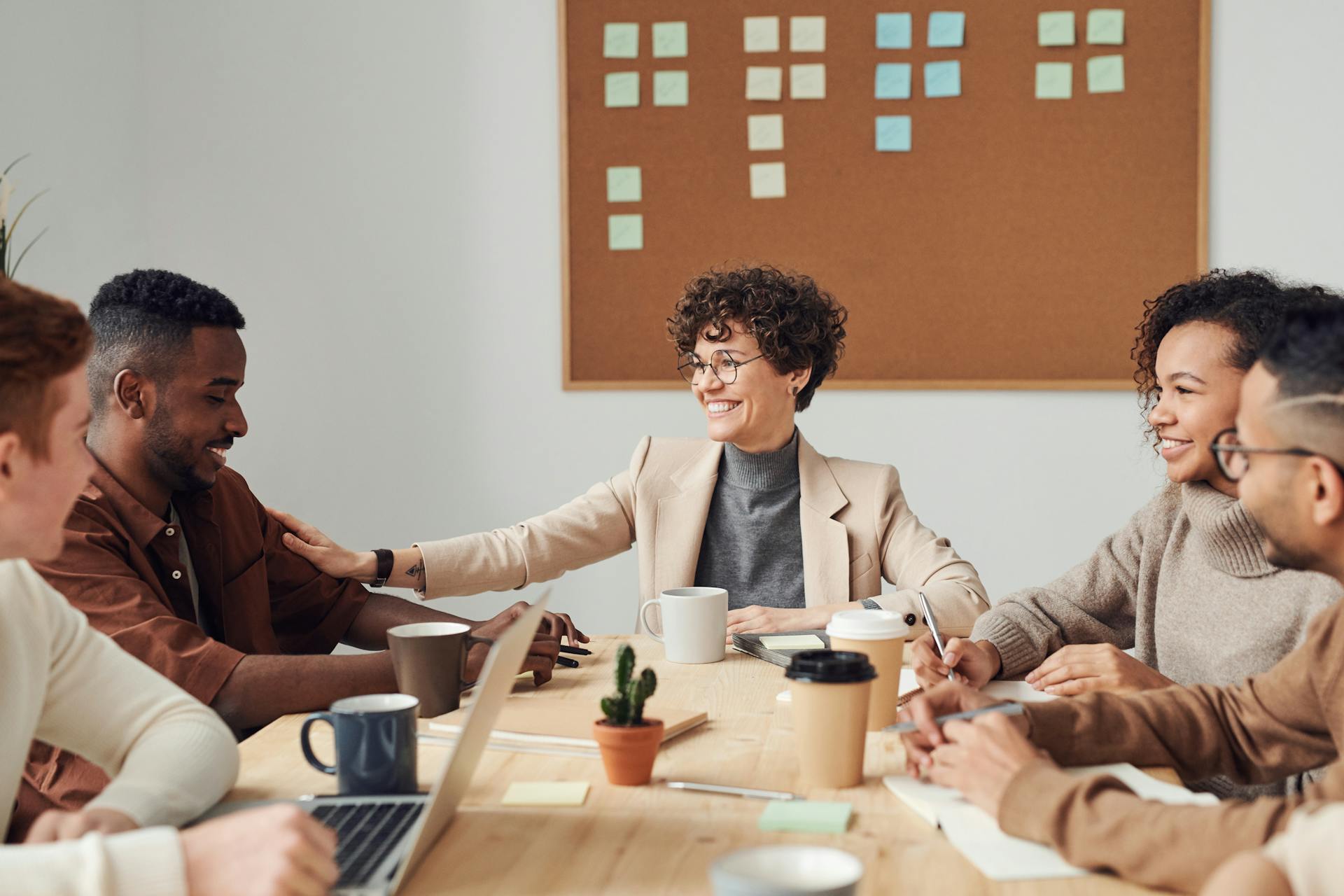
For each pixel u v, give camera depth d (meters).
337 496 3.18
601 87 3.06
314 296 3.16
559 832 0.88
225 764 0.99
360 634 1.86
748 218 3.04
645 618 1.72
